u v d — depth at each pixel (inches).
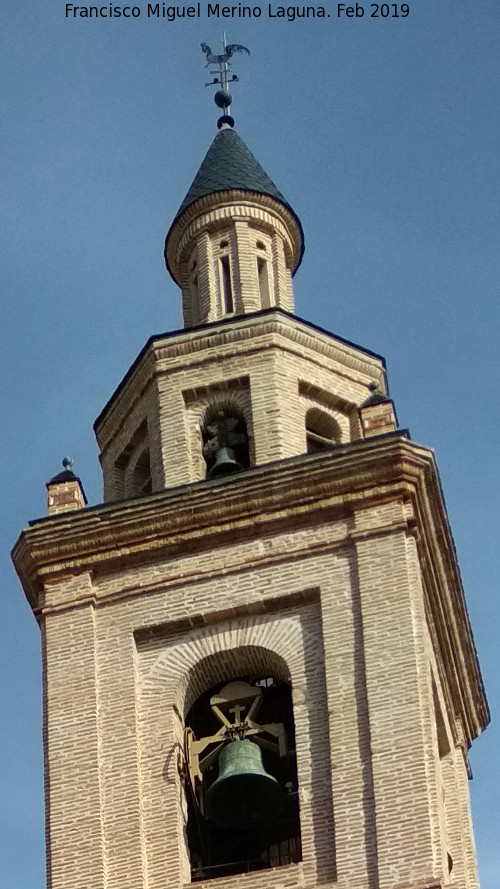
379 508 2180.1
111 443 2409.0
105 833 2070.6
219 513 2203.5
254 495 2201.0
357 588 2145.7
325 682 2107.5
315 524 2190.0
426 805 2015.3
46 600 2209.6
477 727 2370.8
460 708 2317.9
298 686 2116.1
